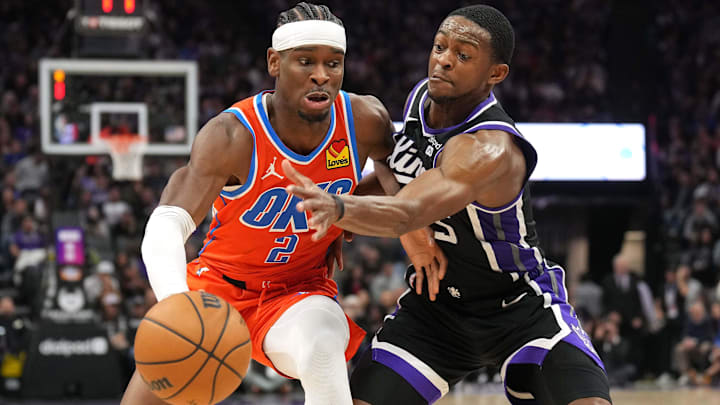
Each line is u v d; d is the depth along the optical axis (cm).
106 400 775
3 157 1193
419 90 308
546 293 310
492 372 944
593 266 1248
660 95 1423
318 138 283
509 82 1436
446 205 260
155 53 1411
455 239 298
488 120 283
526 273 308
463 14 283
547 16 1562
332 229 301
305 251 303
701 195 1190
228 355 238
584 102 1409
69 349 782
